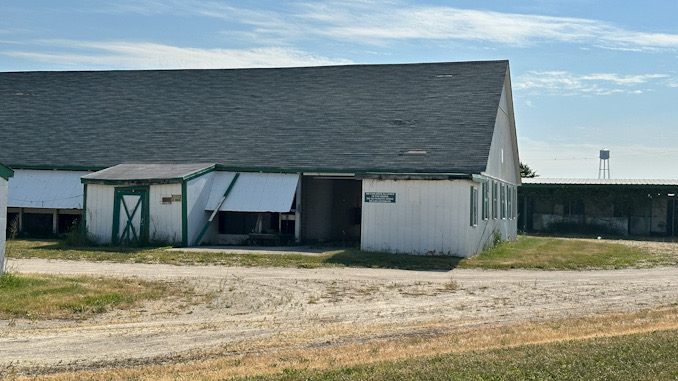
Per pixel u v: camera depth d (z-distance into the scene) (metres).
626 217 46.16
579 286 19.78
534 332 12.72
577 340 11.41
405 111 31.66
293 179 29.50
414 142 29.42
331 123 31.83
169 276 20.16
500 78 32.78
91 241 28.02
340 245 30.16
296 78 35.47
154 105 35.00
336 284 19.62
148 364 11.08
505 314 15.52
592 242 37.53
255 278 20.31
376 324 14.31
